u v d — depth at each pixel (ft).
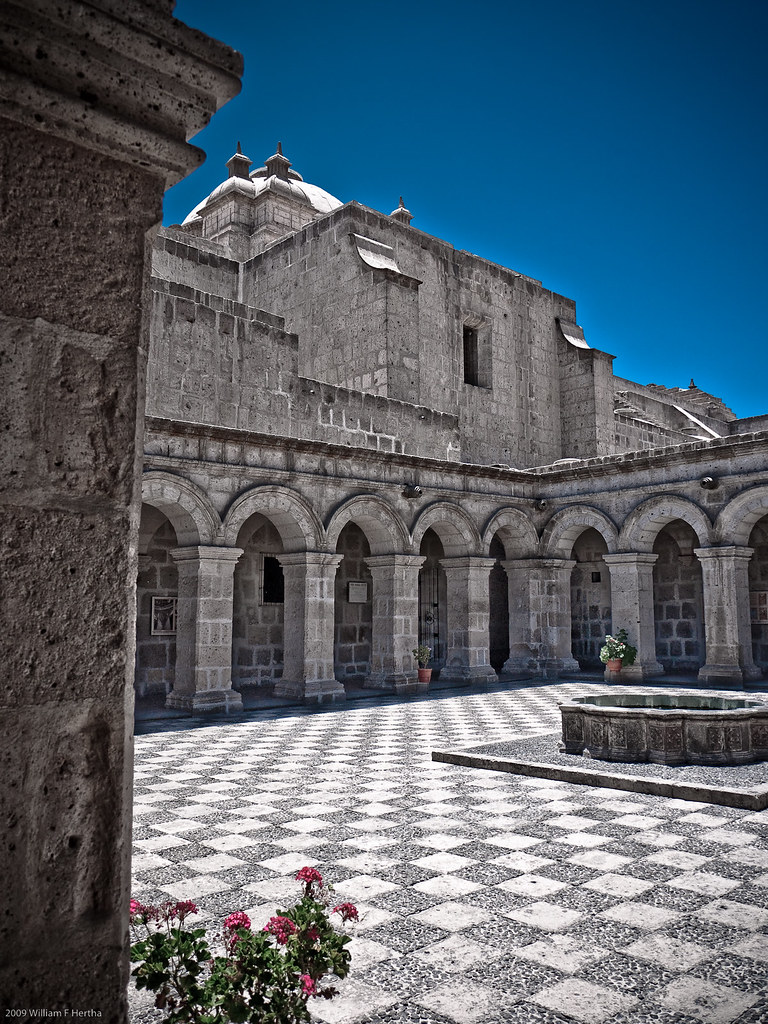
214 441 44.98
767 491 53.62
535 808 23.06
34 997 5.71
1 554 5.93
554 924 14.43
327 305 69.87
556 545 65.72
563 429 87.45
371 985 12.07
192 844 19.48
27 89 6.24
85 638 6.26
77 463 6.40
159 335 48.16
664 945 13.53
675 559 67.15
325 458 50.75
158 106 7.02
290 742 34.83
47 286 6.44
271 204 88.53
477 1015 11.18
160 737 36.35
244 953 8.68
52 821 5.94
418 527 56.44
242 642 54.95
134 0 6.69
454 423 65.72
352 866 17.72
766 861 18.07
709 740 28.19
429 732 37.37
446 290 76.95
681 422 109.81
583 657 73.46
